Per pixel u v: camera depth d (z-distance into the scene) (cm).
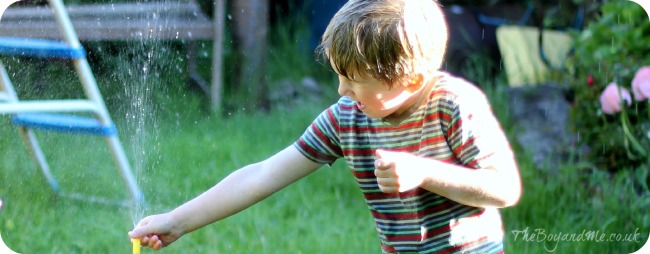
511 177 254
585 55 470
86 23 565
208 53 662
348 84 252
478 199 249
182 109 589
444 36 261
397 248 276
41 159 468
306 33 729
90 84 434
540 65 636
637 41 452
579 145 471
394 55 246
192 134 564
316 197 483
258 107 654
